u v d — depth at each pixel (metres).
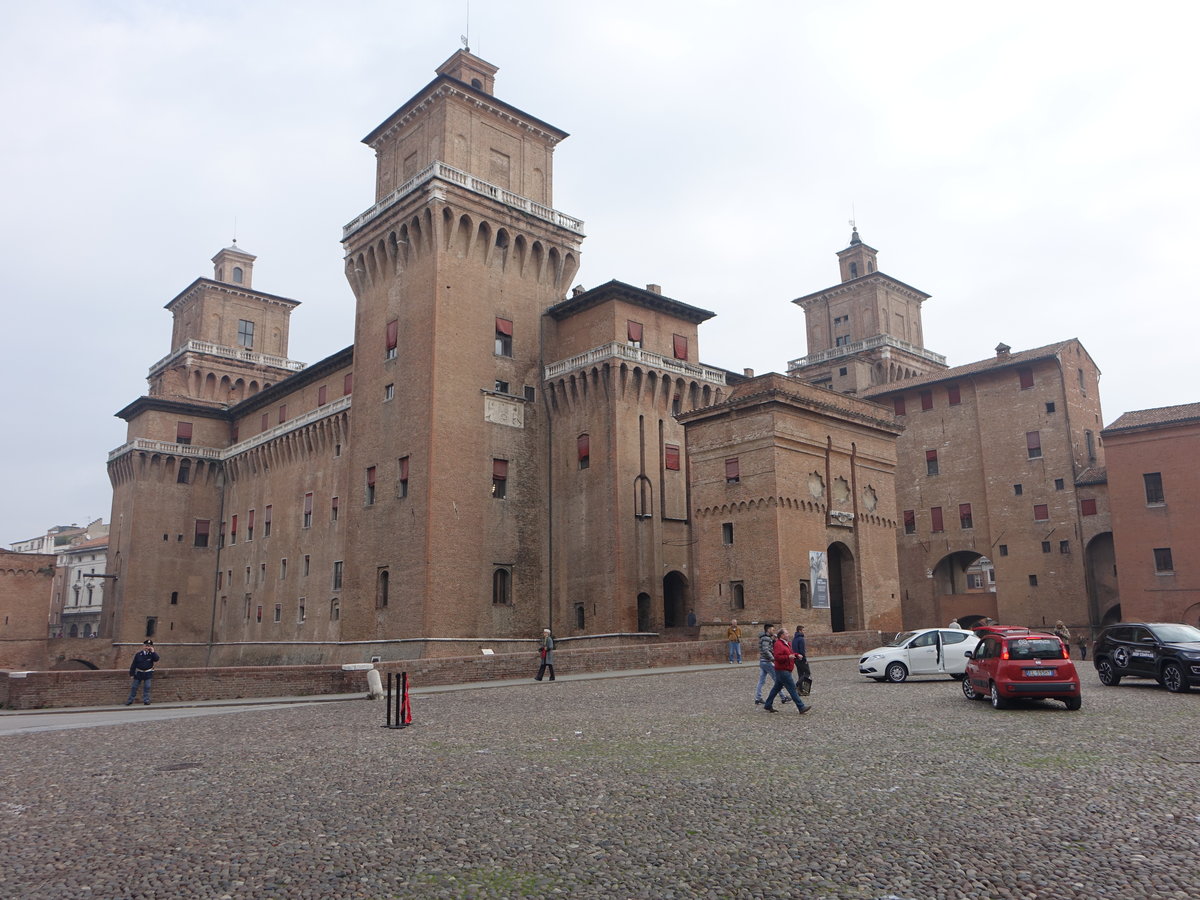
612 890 8.98
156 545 86.62
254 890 9.15
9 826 12.17
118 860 10.34
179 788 14.52
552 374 64.50
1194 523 56.34
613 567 57.69
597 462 60.28
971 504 74.06
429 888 9.12
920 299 104.50
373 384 64.56
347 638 61.81
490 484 60.53
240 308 100.44
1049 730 18.92
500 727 21.28
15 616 80.00
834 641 46.75
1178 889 8.71
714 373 66.25
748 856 10.02
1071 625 66.50
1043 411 70.38
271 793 13.93
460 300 61.16
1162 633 28.05
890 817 11.58
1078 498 67.31
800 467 50.44
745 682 32.31
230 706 28.50
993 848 10.13
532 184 68.56
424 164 64.62
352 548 63.28
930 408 78.06
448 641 55.84
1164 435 58.19
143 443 86.69
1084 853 9.91
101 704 29.31
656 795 13.12
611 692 29.69
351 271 68.56
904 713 22.41
